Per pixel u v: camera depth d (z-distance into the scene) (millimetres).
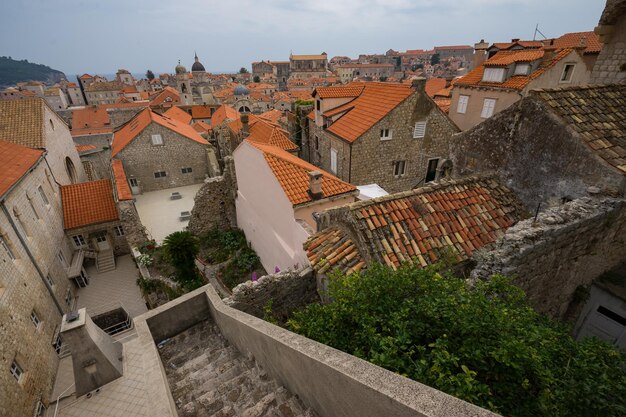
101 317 16109
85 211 20688
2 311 10602
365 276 5293
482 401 3271
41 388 11562
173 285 16438
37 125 20781
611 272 7762
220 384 5781
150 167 30422
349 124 21516
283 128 34750
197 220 22484
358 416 3135
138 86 119812
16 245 13062
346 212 8008
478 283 5094
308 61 128000
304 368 3893
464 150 10359
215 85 120938
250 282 8586
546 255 6445
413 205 8070
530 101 7895
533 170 8164
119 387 8398
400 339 3932
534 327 4492
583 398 3727
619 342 7441
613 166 6539
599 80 9195
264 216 16312
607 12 8461
